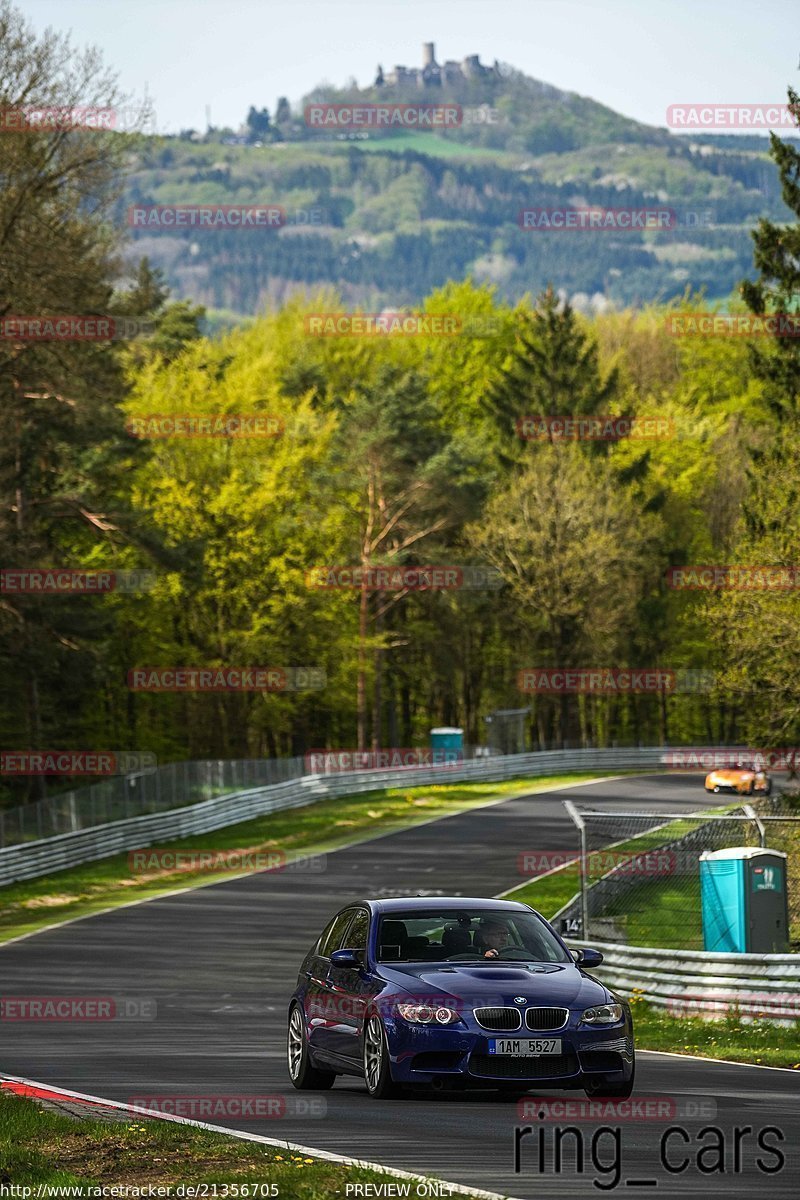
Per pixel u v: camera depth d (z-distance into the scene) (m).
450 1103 46.84
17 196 147.25
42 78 147.50
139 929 124.44
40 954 110.31
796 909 107.44
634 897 121.00
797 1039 68.19
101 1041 68.75
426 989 46.47
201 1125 41.94
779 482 153.50
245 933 121.94
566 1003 46.31
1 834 158.75
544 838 186.38
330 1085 52.09
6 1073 56.50
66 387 163.00
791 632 143.88
